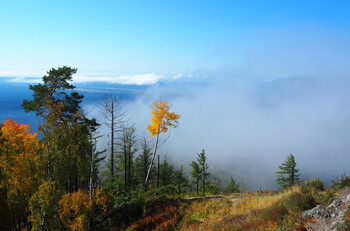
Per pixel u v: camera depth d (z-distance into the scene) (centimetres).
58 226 1933
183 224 1984
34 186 2256
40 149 2255
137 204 2345
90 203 1975
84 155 2330
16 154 2316
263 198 2014
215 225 1636
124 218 2241
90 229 1977
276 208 1337
